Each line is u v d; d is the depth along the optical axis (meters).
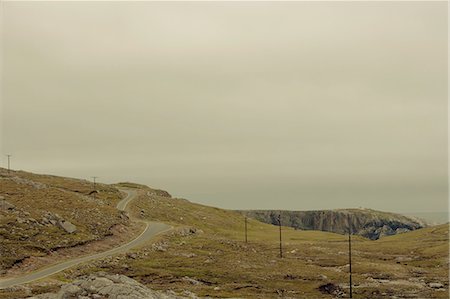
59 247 111.06
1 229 108.75
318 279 103.44
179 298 53.31
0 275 86.44
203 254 129.00
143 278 97.50
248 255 132.38
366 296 90.62
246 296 85.56
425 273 114.19
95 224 141.38
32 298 48.78
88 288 47.81
